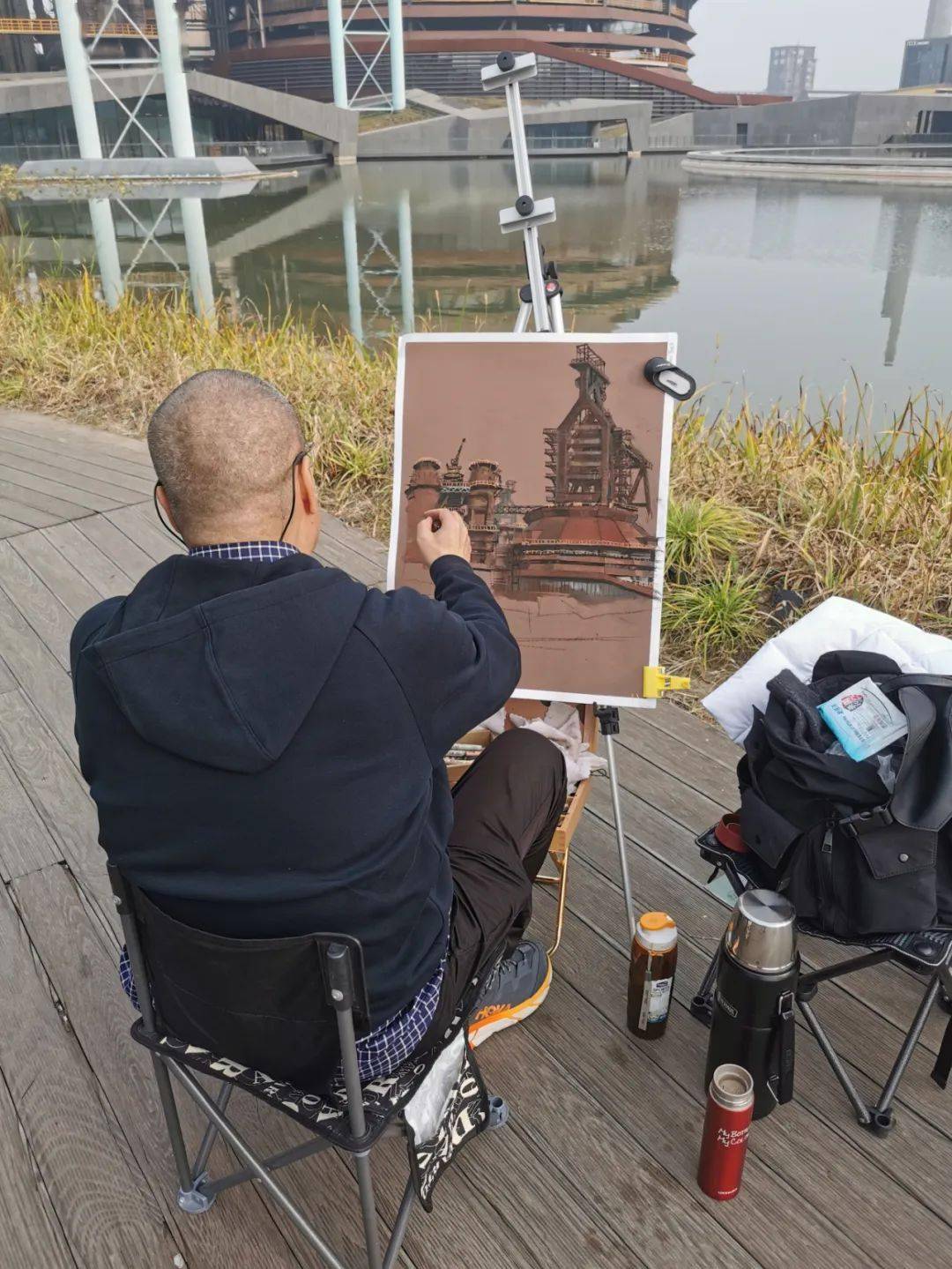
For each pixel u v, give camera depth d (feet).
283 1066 3.59
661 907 7.00
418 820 3.46
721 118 293.02
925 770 4.62
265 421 3.37
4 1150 5.24
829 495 13.48
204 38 423.23
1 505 15.02
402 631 3.27
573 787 6.34
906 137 261.44
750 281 62.75
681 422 16.38
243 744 2.98
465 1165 5.09
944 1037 5.35
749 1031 4.95
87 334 23.48
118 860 3.39
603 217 108.37
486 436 6.16
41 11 324.39
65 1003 6.21
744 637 11.03
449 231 93.50
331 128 251.19
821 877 4.80
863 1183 4.95
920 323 46.44
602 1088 5.55
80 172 165.89
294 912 3.24
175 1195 4.98
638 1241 4.68
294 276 57.77
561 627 6.20
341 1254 4.64
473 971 4.19
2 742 9.11
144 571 12.76
